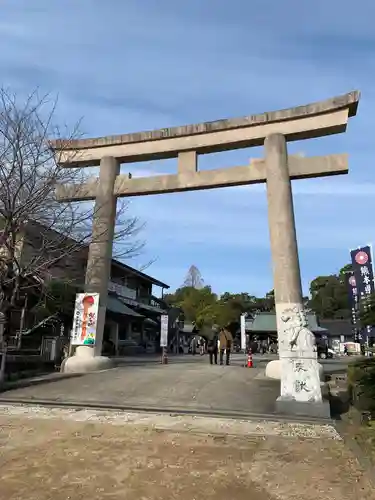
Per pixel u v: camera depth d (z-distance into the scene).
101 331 16.30
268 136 15.26
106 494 4.66
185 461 5.91
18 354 17.12
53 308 19.00
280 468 5.69
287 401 9.53
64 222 15.33
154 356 31.78
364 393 9.70
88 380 13.45
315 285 77.00
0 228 14.92
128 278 37.88
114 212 17.25
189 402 10.54
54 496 4.56
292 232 13.99
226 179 15.65
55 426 8.02
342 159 14.40
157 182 16.66
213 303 53.88
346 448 6.75
